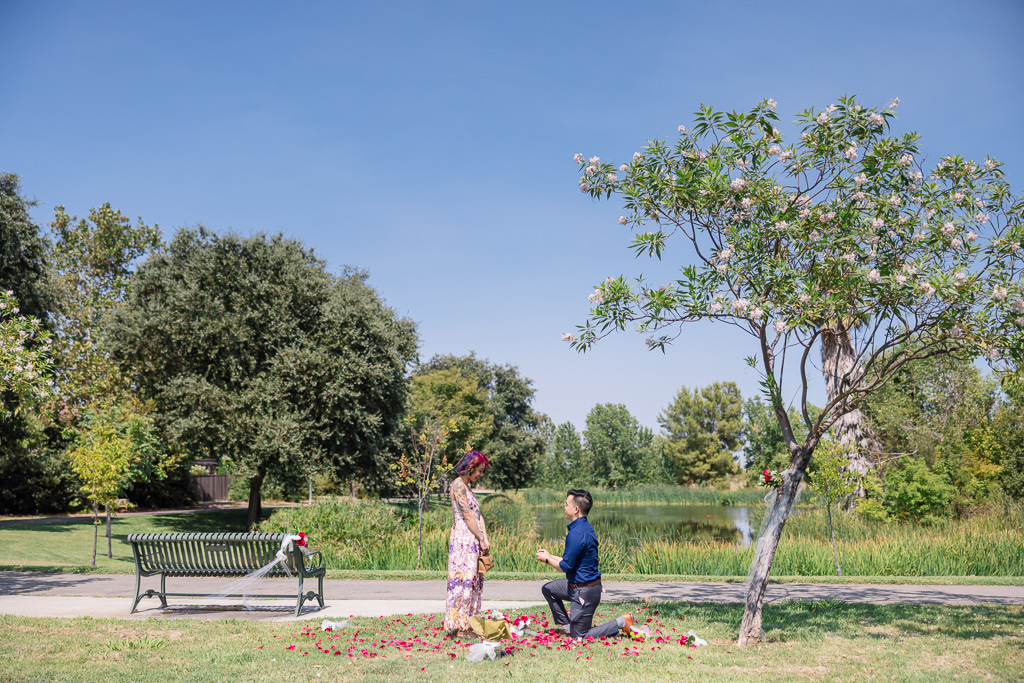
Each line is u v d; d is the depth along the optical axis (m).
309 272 28.69
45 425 30.62
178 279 27.58
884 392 25.03
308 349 26.39
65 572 13.00
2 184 29.11
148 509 34.69
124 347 26.56
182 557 8.49
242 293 27.16
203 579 11.98
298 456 24.86
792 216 6.86
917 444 25.12
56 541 20.44
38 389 12.23
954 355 7.25
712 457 92.12
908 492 20.42
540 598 10.05
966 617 7.95
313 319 28.33
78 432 17.67
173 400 25.66
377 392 27.41
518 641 6.48
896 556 14.37
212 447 25.97
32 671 5.44
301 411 26.20
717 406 94.31
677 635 6.90
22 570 13.20
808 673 5.39
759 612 6.59
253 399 25.84
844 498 22.16
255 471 25.70
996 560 14.20
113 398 34.19
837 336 7.29
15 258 27.48
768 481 7.08
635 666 5.54
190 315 26.56
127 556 19.38
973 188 7.39
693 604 9.10
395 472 26.89
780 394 6.84
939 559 14.24
